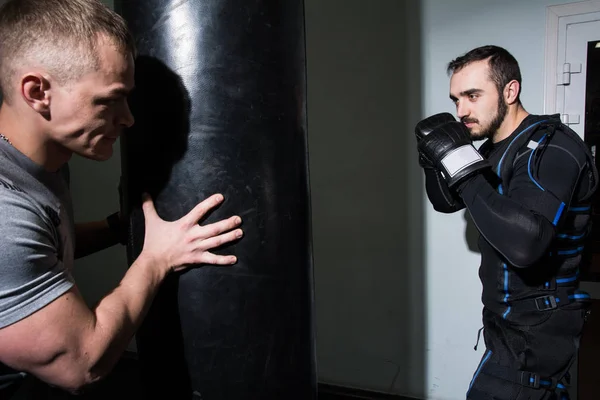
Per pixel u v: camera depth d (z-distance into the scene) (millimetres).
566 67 1688
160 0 660
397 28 1893
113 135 650
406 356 2045
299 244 750
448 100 1851
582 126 1705
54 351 556
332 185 2072
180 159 677
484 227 1085
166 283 703
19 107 619
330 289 2129
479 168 1093
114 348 605
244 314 696
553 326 1143
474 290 1900
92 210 2525
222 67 658
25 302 553
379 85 1948
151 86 677
